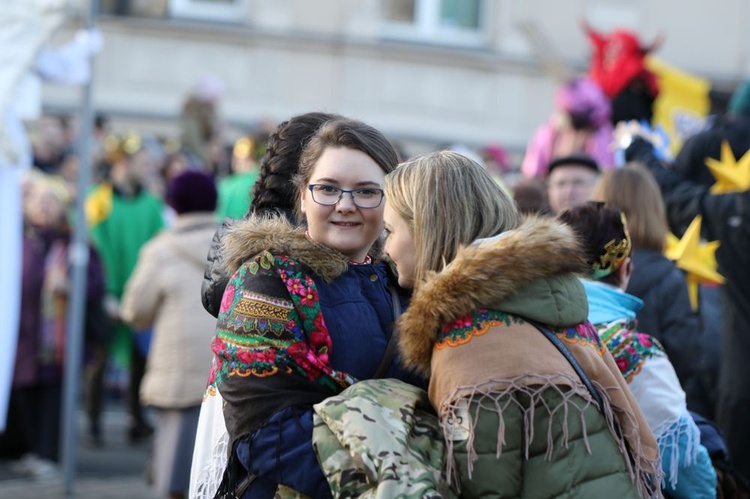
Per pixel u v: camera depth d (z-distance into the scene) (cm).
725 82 1869
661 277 482
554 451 277
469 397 278
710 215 537
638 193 489
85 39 750
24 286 826
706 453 363
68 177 1162
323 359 298
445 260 296
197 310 640
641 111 837
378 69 1784
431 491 271
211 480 312
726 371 538
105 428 1028
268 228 309
